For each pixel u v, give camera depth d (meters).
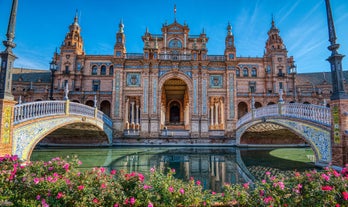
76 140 24.16
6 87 8.99
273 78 46.62
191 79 26.95
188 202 4.39
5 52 8.96
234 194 4.63
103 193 4.31
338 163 9.39
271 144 24.75
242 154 17.52
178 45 38.06
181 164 13.03
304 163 13.17
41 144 23.86
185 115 39.00
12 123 9.26
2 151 8.71
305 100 44.69
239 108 45.69
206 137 25.20
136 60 26.98
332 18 9.61
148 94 26.44
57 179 4.72
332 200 3.98
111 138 24.81
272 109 16.70
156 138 25.22
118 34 28.22
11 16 9.12
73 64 45.59
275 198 4.20
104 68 47.22
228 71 27.02
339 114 9.39
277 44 48.91
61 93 41.56
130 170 11.19
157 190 4.52
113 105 26.09
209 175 10.27
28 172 5.21
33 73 52.97
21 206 4.18
